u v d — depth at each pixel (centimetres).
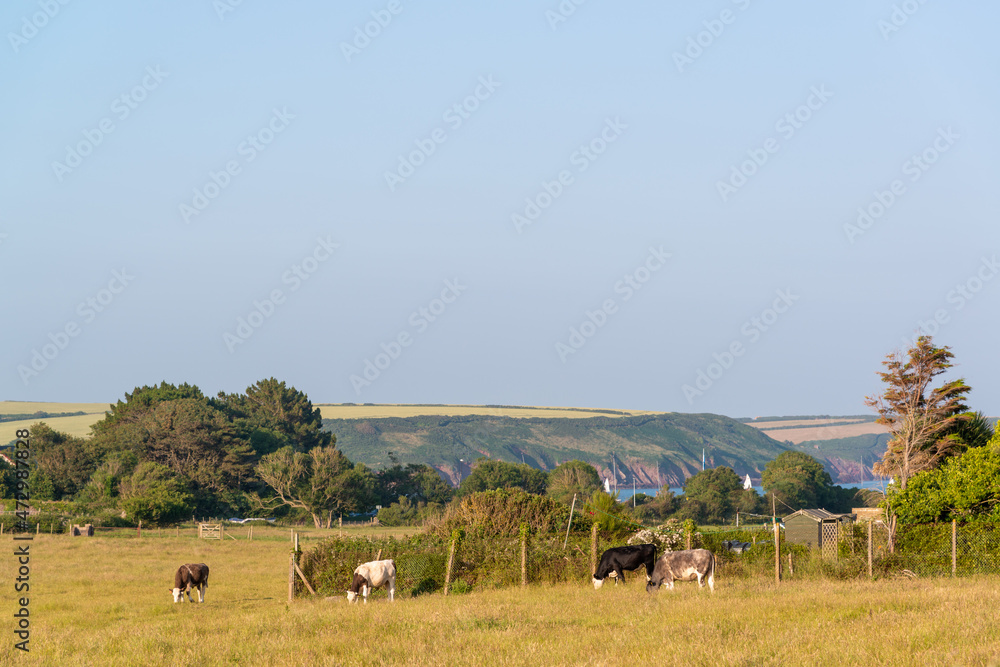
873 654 1055
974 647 1063
